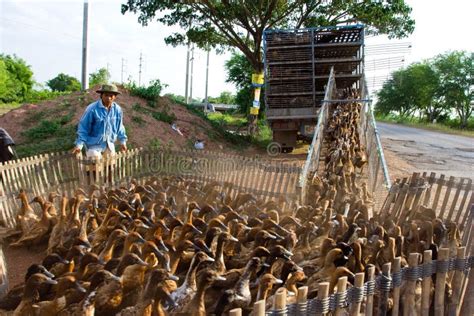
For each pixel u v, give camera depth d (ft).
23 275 30.50
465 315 24.45
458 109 299.79
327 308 17.75
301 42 88.79
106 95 47.65
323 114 66.33
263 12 105.70
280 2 107.76
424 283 22.40
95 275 21.56
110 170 49.85
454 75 294.46
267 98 89.86
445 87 297.53
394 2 105.70
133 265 22.62
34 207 42.42
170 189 42.55
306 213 35.40
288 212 37.22
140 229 29.78
